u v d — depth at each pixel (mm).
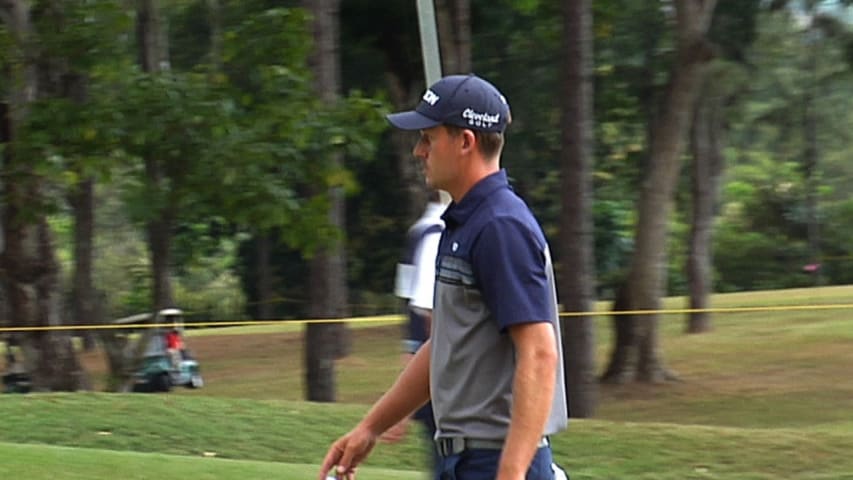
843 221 152875
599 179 109375
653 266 69125
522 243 12438
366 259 113438
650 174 68562
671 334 94125
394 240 112438
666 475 34000
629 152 105000
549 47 85062
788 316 102500
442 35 65062
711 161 106688
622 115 91938
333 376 56281
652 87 87750
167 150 49750
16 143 50406
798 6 97625
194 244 99188
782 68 108500
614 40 85125
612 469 34656
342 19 85188
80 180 55312
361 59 89000
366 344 99250
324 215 51406
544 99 89438
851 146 148625
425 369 14242
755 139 146375
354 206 111250
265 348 99312
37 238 56781
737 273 150875
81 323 81938
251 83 53219
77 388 58188
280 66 51188
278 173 51031
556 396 13023
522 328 12336
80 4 50969
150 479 29188
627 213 114188
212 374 83125
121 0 60031
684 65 66062
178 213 52500
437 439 13180
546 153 97312
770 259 151250
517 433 12250
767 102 119500
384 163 105250
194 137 49656
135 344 61969
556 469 13445
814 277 146500
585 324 51688
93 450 33969
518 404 12289
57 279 58156
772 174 157000
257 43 50938
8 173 51719
